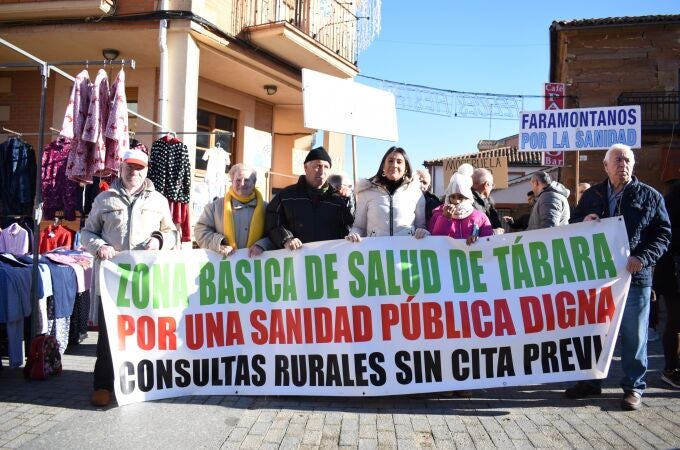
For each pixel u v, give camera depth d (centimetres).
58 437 359
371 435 371
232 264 455
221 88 1125
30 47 945
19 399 436
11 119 1041
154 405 422
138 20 852
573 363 435
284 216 469
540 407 434
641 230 441
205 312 448
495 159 1479
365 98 630
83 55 982
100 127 593
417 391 434
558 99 1405
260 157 1235
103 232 448
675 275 487
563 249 446
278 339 447
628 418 409
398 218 469
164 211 469
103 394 423
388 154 475
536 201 542
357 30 1220
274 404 434
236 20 966
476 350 439
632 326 432
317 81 594
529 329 440
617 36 1466
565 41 1493
